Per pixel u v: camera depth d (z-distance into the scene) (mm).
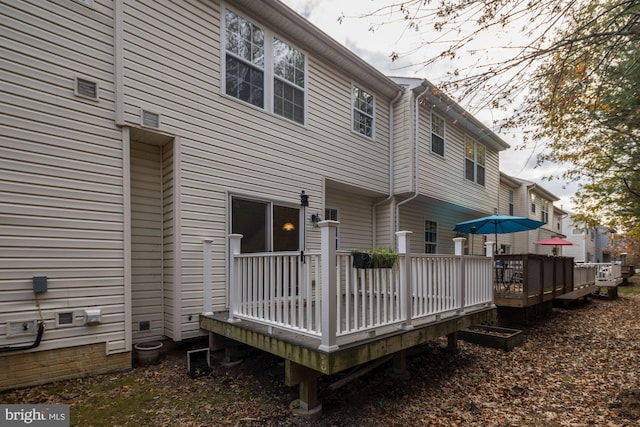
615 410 3451
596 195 9383
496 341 5645
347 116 7605
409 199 8469
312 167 6781
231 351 4527
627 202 8844
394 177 8664
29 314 3615
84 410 3189
